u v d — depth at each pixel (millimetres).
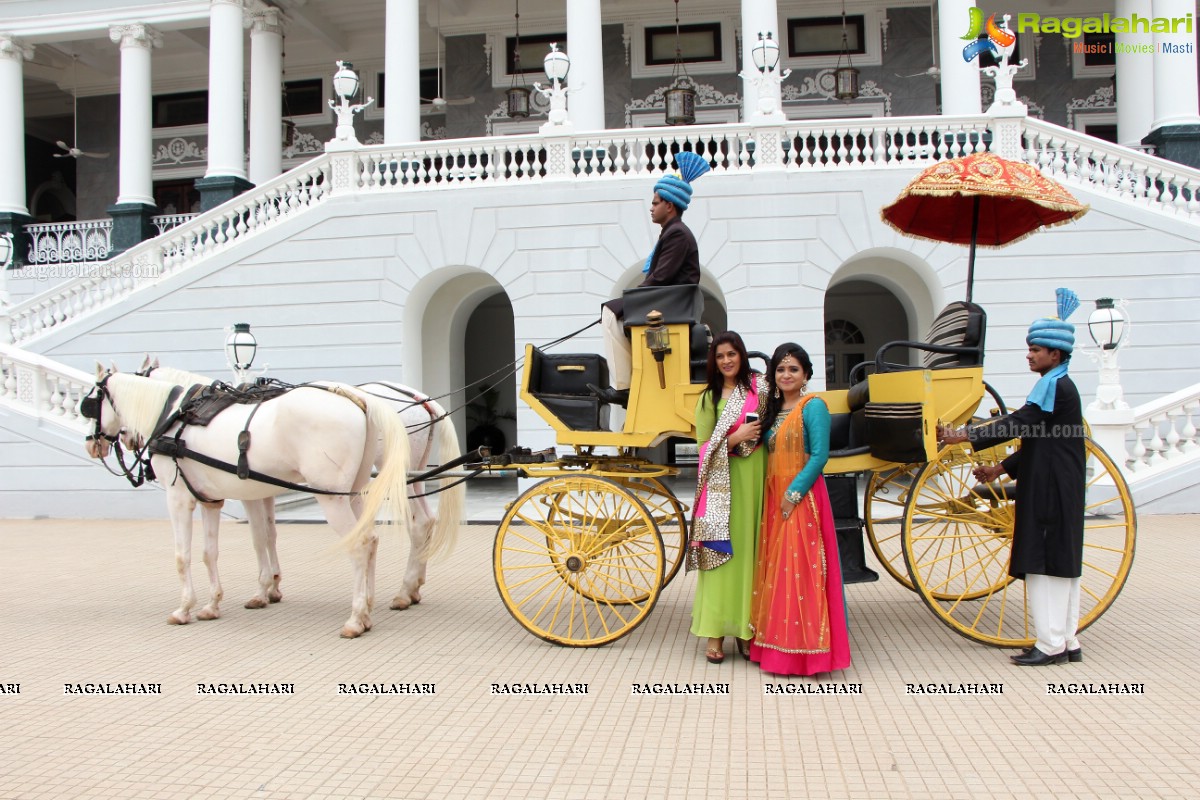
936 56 20312
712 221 13891
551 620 6477
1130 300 13477
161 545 10773
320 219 14602
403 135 16516
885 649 5996
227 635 6656
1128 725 4566
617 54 20984
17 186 19781
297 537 11312
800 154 13977
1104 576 7988
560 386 6512
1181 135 15961
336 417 6586
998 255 13586
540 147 14352
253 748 4492
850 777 4020
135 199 19219
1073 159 13891
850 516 6461
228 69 17984
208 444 6902
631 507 6695
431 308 16031
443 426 7781
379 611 7379
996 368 13586
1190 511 11250
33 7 19406
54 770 4258
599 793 3904
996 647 5984
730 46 20625
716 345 5680
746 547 5688
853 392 6402
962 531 10234
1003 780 3957
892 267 15258
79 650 6285
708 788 3930
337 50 22750
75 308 15406
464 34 21453
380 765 4254
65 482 13281
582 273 14062
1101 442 11453
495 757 4324
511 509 6250
